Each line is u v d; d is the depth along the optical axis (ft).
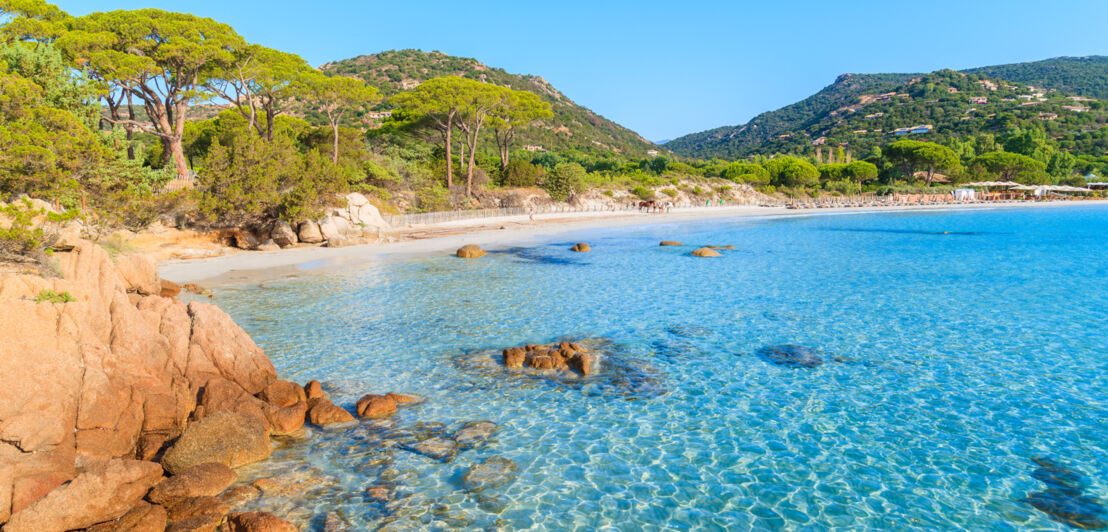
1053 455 31.60
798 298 72.74
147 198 93.71
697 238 152.05
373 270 96.99
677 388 42.78
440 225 174.19
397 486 29.43
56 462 28.12
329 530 25.59
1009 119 556.51
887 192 323.37
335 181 132.05
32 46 102.27
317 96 164.45
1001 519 25.89
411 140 224.74
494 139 393.50
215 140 122.62
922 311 64.59
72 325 34.22
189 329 41.86
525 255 117.39
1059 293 72.69
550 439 34.68
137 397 34.86
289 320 63.21
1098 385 41.34
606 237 156.25
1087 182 341.00
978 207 266.57
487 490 28.99
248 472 30.86
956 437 34.06
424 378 45.42
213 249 113.50
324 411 37.50
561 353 48.91
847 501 27.63
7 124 73.41
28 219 49.47
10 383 29.60
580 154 402.93
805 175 335.26
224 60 137.69
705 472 30.66
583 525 25.94
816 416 37.42
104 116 125.18
